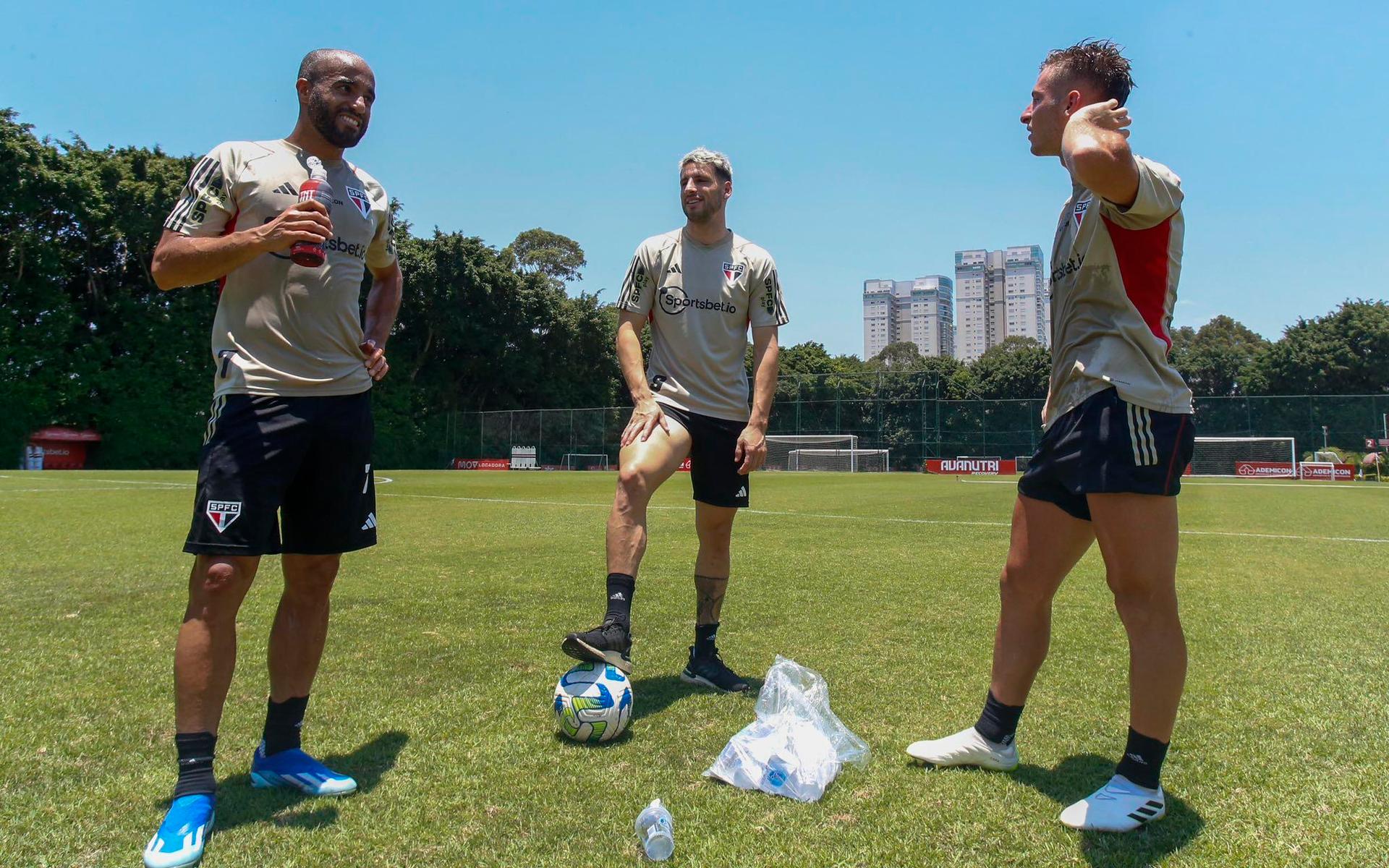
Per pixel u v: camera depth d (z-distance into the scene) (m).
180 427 35.59
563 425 42.56
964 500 15.40
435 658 3.78
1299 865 1.91
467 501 14.19
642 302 3.44
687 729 2.83
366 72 2.47
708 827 2.10
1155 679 2.15
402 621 4.54
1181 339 74.31
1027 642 2.47
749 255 3.45
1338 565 6.96
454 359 45.69
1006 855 1.96
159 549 7.21
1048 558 2.43
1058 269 2.44
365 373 2.56
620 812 2.18
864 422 40.97
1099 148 1.97
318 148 2.48
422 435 43.50
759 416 3.42
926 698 3.21
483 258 43.72
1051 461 2.37
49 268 32.41
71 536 8.14
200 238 2.21
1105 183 2.02
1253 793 2.32
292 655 2.43
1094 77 2.37
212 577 2.17
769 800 2.27
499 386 46.78
